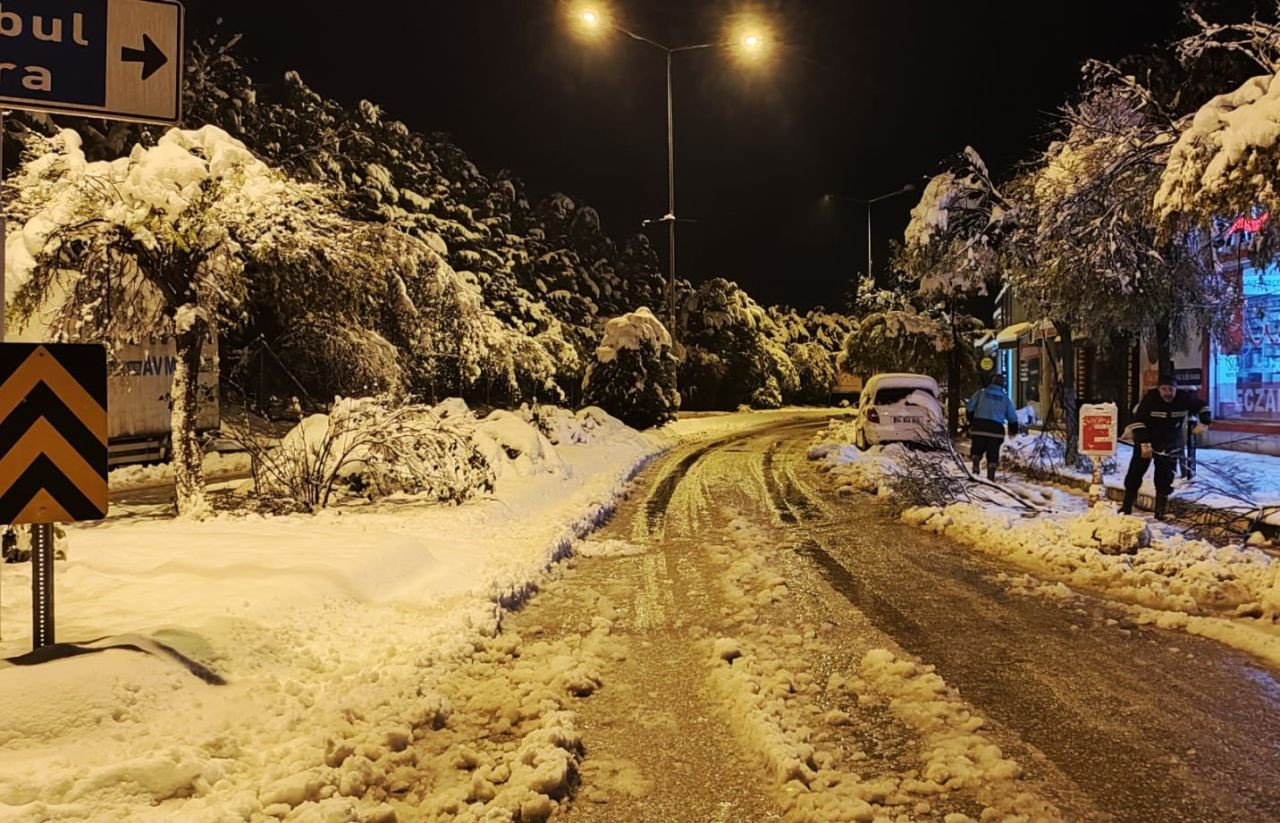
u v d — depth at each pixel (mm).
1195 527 9992
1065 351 16656
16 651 5012
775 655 6062
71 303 10469
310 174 26609
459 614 6594
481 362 26641
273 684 5043
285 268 13328
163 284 10688
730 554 9547
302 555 7570
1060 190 12656
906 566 8898
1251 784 4180
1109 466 15133
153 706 4418
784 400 55344
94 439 4742
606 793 4141
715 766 4426
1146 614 6977
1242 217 10141
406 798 4023
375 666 5539
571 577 8547
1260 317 15820
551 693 5250
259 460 11617
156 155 10117
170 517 10930
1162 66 13484
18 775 3619
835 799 3945
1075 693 5363
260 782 3896
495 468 13281
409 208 33375
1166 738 4699
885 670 5688
